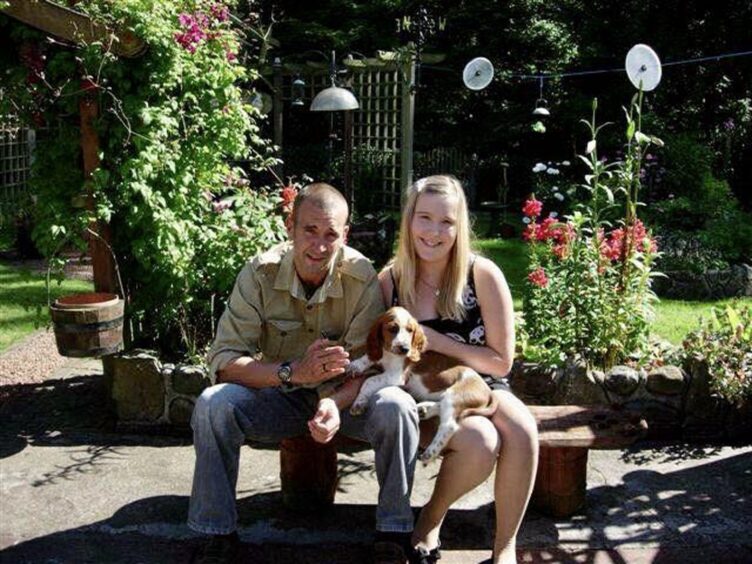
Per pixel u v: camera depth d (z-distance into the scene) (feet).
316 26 53.06
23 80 13.23
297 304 9.69
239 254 14.67
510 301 9.53
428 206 9.30
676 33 42.06
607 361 13.64
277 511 10.44
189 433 12.87
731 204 30.71
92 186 12.91
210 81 14.58
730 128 41.22
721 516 10.36
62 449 12.25
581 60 45.03
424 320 9.72
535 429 8.86
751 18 40.91
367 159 37.73
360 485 11.27
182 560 9.27
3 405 14.08
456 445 8.63
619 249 14.11
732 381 12.49
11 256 28.99
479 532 9.95
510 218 40.60
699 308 22.00
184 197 14.19
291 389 9.05
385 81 35.09
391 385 9.00
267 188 17.69
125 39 12.70
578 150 47.83
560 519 10.27
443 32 51.96
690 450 12.48
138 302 14.40
